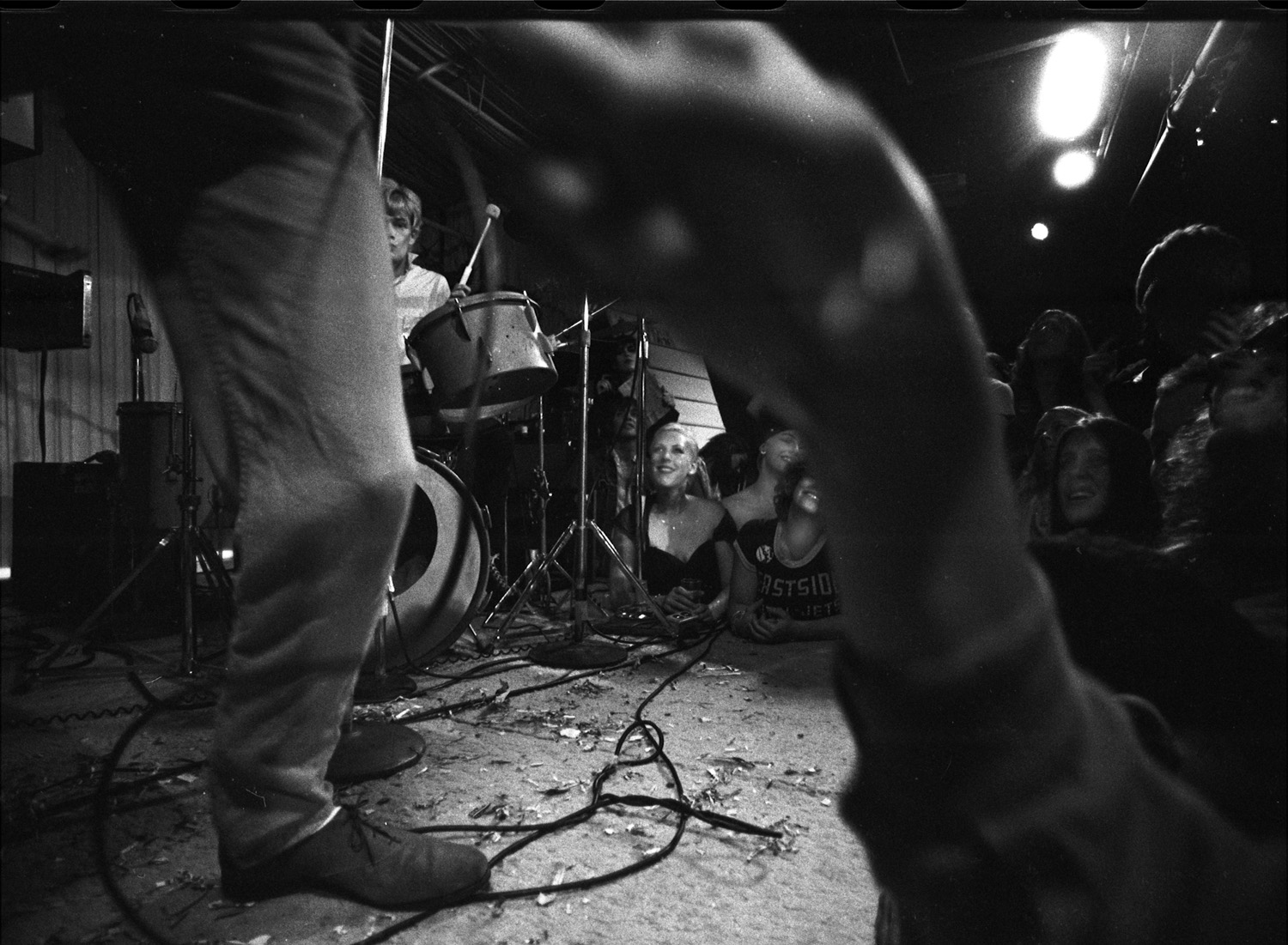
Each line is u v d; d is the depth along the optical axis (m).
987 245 3.86
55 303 2.48
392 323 1.08
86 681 2.23
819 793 1.49
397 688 2.17
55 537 3.28
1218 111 1.50
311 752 1.08
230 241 0.95
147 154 0.82
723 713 2.01
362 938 1.00
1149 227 3.00
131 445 3.26
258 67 0.69
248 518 1.01
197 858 1.17
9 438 4.01
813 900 1.12
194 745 1.67
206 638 2.85
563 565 4.11
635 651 2.80
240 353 0.99
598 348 4.16
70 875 1.11
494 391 2.44
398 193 2.52
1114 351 1.81
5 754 1.58
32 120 1.65
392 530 1.08
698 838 1.31
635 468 3.50
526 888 1.14
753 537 3.08
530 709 2.06
